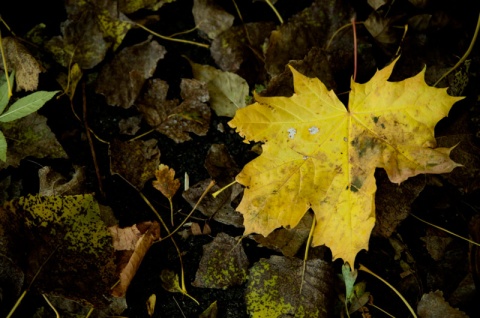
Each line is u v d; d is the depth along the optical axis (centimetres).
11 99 71
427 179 71
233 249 69
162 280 69
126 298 69
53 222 67
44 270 66
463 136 70
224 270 69
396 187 69
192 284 69
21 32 73
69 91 72
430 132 65
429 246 70
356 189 65
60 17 74
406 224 71
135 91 72
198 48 74
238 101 72
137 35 74
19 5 74
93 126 72
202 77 73
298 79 65
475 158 70
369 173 65
